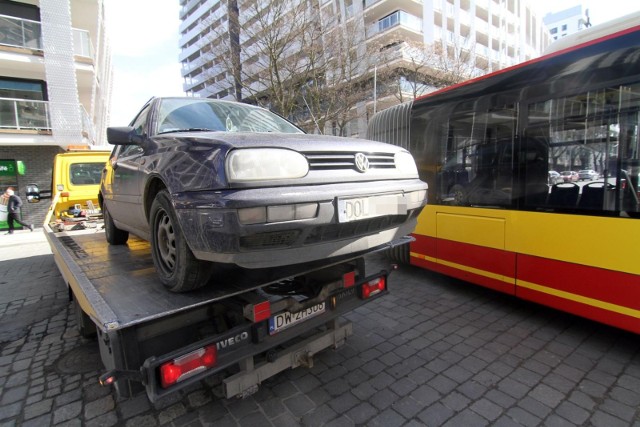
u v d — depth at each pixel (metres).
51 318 4.69
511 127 4.04
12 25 13.97
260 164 2.05
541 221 3.75
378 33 19.09
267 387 2.93
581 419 2.50
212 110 3.42
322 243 2.24
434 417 2.54
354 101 16.27
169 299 2.26
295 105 15.41
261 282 2.50
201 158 2.17
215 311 2.46
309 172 2.20
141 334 2.09
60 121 14.46
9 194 13.38
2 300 5.47
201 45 18.20
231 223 1.91
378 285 3.33
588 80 3.36
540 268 3.79
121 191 3.51
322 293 2.83
